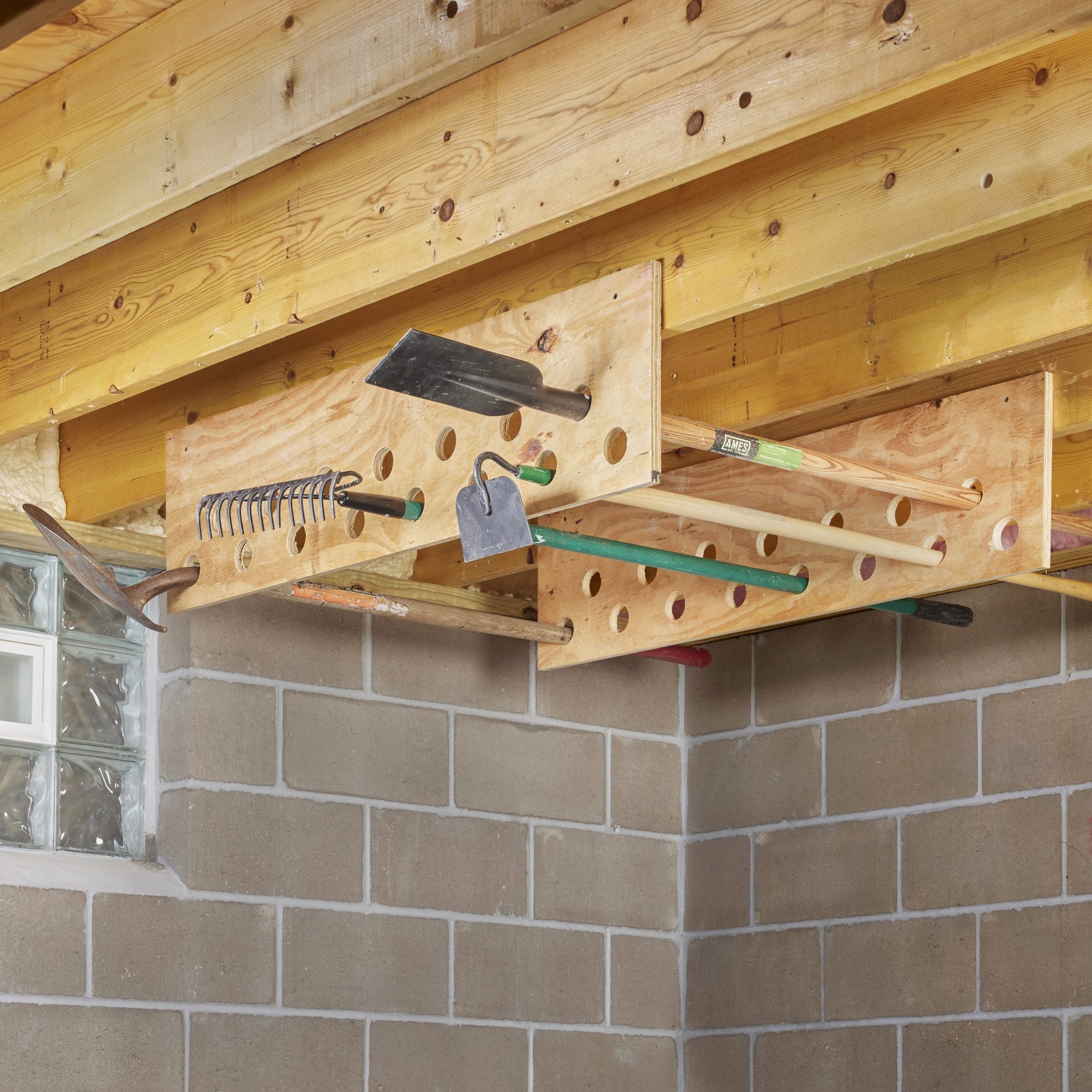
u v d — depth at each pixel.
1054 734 4.43
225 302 3.00
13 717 4.00
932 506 3.37
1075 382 3.30
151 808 4.20
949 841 4.60
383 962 4.42
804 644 5.09
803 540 3.21
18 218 2.95
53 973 3.81
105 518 4.08
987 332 3.02
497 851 4.77
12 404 3.50
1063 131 2.43
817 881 4.89
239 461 3.50
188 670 4.21
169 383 3.93
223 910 4.14
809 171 2.73
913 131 2.61
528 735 4.94
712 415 3.49
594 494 2.74
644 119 2.36
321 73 2.49
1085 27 1.94
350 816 4.45
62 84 2.91
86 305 3.35
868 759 4.85
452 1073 4.50
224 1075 4.05
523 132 2.52
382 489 3.16
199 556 3.55
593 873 5.00
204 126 2.65
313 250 2.84
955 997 4.49
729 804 5.18
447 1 2.33
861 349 3.23
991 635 4.62
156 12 2.76
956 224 2.53
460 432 3.03
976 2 2.02
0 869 3.80
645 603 3.97
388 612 3.87
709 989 5.08
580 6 2.16
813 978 4.83
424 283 3.05
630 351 2.72
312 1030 4.23
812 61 2.18
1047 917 4.34
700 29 2.31
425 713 4.69
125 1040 3.89
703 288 2.84
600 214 2.45
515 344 2.93
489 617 4.03
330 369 3.55
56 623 4.11
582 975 4.89
